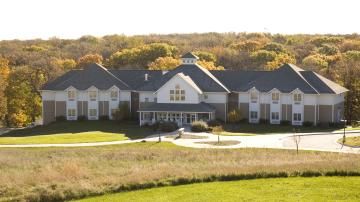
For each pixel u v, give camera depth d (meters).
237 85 112.75
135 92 114.88
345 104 120.62
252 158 61.44
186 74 113.88
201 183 42.88
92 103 115.69
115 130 100.88
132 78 117.88
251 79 113.12
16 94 126.75
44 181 42.78
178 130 98.06
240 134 94.12
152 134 95.12
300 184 41.28
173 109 106.88
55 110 117.00
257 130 99.69
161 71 118.31
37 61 149.50
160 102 109.12
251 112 110.06
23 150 73.69
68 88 115.62
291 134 93.44
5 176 45.47
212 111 106.19
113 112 113.75
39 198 38.62
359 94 119.38
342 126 104.62
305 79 108.88
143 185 41.78
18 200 38.28
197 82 111.88
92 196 39.50
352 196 37.16
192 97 107.44
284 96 107.31
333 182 41.78
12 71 131.25
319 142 82.62
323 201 35.97
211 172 45.16
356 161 49.72
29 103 130.00
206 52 187.00
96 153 67.19
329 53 195.88
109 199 38.16
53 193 39.12
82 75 118.12
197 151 70.25
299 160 56.28
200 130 98.00
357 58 171.88
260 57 178.38
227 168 47.41
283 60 169.25
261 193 38.59
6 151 70.69
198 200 37.03
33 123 129.38
